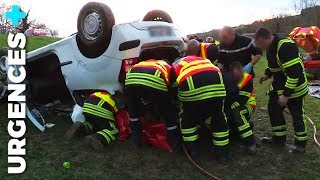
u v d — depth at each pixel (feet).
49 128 21.63
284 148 19.07
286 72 17.37
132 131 18.49
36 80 24.62
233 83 18.26
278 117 18.94
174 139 18.07
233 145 19.16
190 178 15.80
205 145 19.06
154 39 19.49
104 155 17.90
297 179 15.79
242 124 18.22
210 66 16.84
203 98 16.34
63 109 23.99
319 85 36.55
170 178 15.78
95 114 18.76
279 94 18.39
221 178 15.85
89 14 19.51
